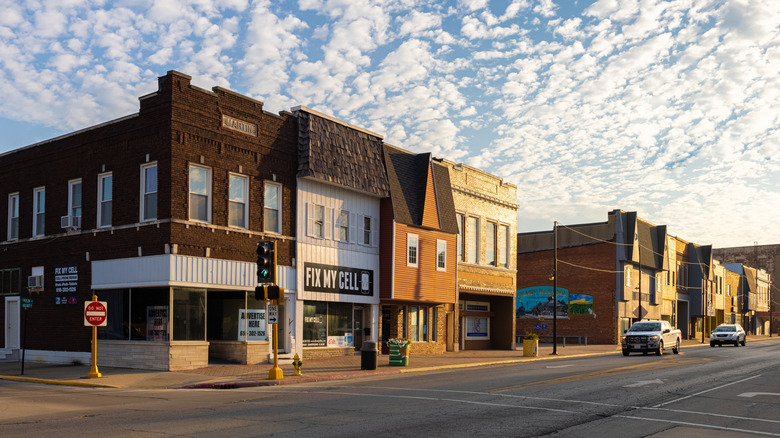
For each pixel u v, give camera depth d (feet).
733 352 134.00
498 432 35.73
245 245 83.61
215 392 57.62
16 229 95.40
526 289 196.24
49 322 88.07
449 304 122.52
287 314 88.48
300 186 91.40
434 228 109.81
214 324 85.87
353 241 99.40
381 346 106.22
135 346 77.15
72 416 41.63
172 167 75.66
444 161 117.08
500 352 125.08
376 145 103.71
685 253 243.19
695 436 36.14
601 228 186.39
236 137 83.41
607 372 77.15
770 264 364.79
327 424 37.78
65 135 88.58
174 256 74.74
